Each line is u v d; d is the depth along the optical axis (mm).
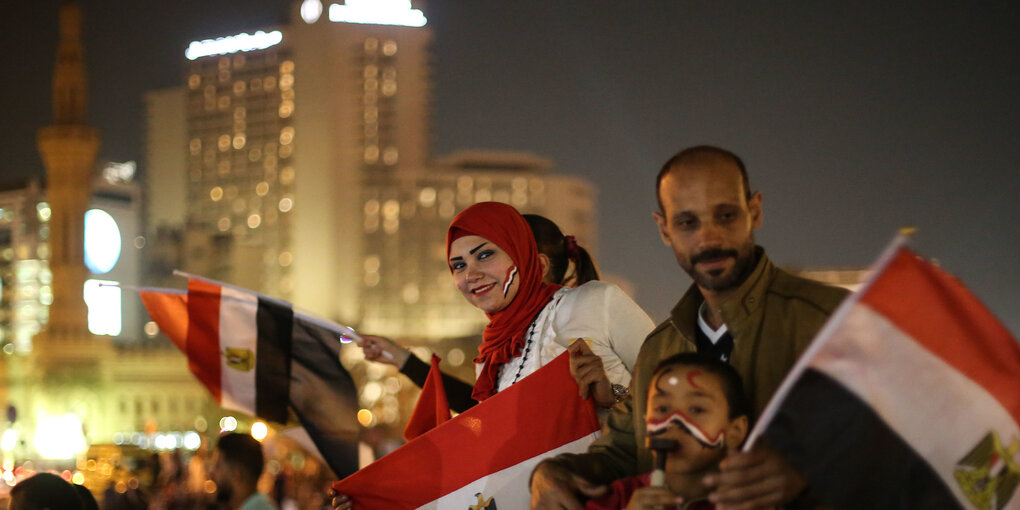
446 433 3307
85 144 67812
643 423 2635
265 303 5137
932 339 2000
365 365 92562
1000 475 2018
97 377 73812
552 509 2480
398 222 126500
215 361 5109
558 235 4070
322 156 129125
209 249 120188
